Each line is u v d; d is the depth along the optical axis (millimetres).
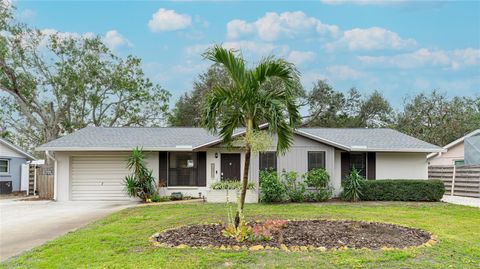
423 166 21078
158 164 20719
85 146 20266
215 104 9688
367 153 20906
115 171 21125
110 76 33781
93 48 33281
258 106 9570
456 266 7148
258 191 18453
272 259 7457
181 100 39281
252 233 9055
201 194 20578
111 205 18578
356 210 15227
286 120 10484
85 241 9359
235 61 9383
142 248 8500
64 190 20875
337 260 7352
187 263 7207
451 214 14266
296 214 13844
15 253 8945
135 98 34719
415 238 9383
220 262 7289
